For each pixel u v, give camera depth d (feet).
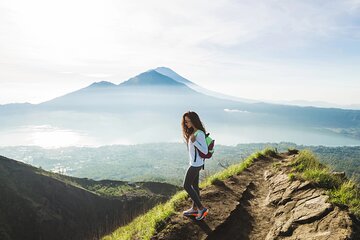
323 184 25.07
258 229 21.70
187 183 20.70
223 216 22.49
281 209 23.20
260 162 44.96
